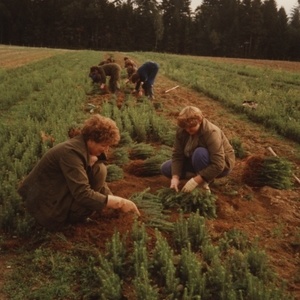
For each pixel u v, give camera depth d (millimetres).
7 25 82312
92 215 4461
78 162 3822
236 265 3637
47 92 11953
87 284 3484
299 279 3582
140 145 6934
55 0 86938
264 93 12242
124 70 18984
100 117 3881
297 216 4777
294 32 84312
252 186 5625
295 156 7137
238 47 88500
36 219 4055
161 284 3498
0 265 3740
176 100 12188
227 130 8828
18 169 5586
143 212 4566
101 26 87312
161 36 87375
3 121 8844
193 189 4785
